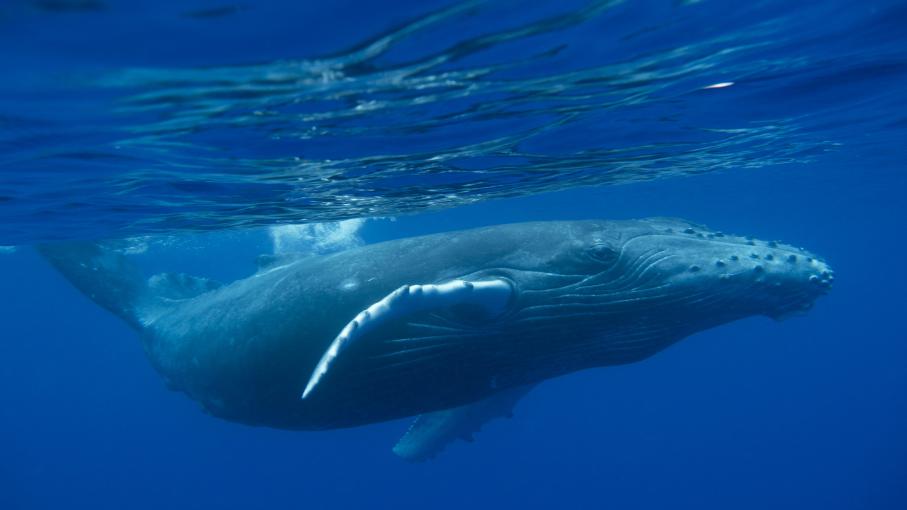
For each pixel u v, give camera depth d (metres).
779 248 11.34
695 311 10.75
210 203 14.77
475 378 10.63
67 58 5.99
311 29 6.08
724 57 9.70
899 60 11.43
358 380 10.16
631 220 11.52
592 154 15.89
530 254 10.47
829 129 19.12
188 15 5.47
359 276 10.34
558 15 6.87
